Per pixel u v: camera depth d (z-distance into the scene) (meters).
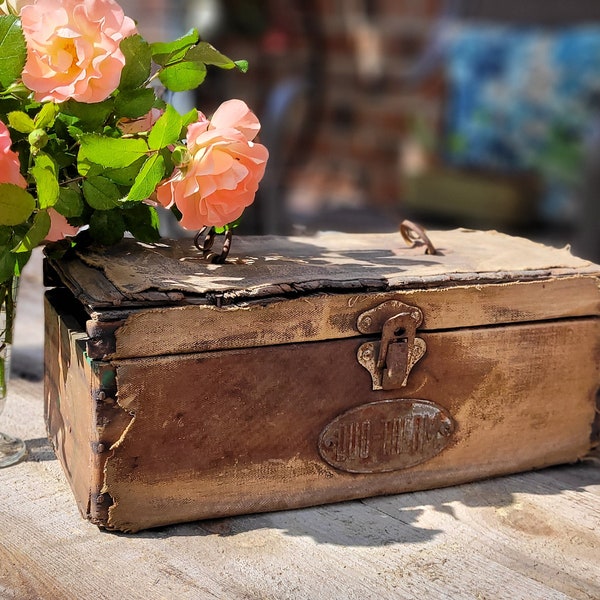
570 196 1.97
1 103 0.75
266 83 2.16
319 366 0.78
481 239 0.95
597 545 0.77
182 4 1.87
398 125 2.39
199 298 0.74
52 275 0.86
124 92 0.76
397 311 0.79
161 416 0.74
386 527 0.79
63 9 0.72
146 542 0.75
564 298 0.84
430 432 0.83
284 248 0.88
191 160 0.75
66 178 0.78
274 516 0.79
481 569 0.74
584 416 0.88
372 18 2.36
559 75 1.99
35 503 0.79
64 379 0.80
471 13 2.26
